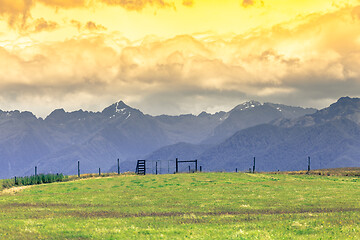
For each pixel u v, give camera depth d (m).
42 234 62.19
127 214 89.44
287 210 91.62
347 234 55.19
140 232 62.16
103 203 113.31
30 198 129.75
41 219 80.38
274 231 59.44
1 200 125.31
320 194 124.44
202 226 67.19
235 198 117.44
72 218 82.00
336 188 144.50
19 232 63.25
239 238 54.47
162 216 84.62
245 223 69.69
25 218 83.25
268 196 121.12
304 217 75.88
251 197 119.19
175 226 68.25
